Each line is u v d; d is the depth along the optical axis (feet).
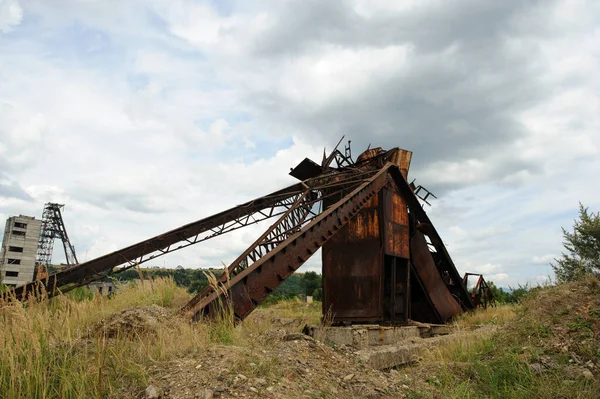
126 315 26.94
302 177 72.08
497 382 27.27
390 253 63.57
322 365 24.81
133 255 57.72
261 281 39.78
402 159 76.69
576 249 70.69
